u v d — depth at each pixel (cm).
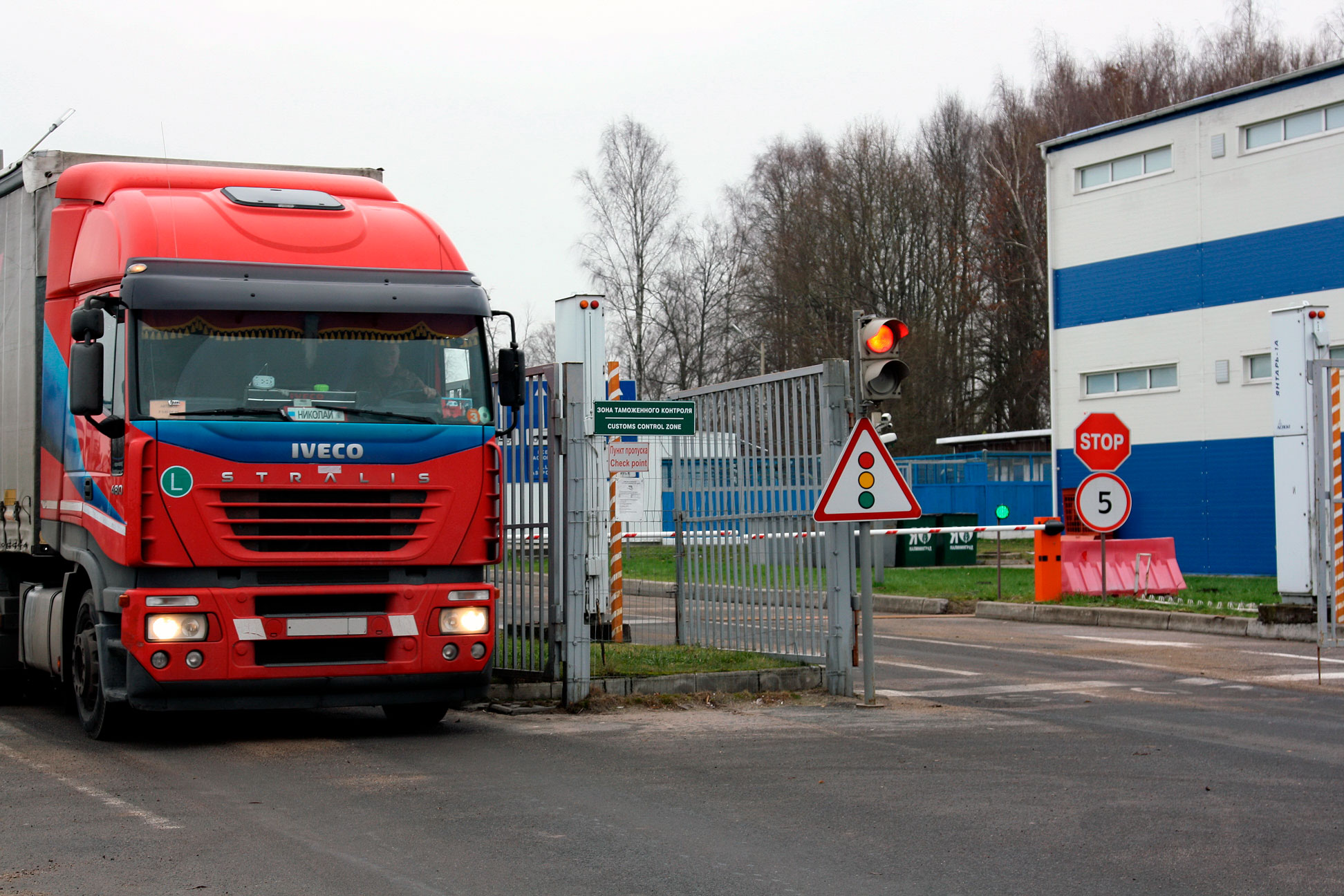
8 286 1153
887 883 585
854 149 5719
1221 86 4925
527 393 1179
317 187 1077
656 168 5381
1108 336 3069
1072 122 5159
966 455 4575
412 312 966
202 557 891
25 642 1141
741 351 5809
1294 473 1738
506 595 1214
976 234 5778
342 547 925
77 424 986
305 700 923
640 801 750
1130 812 723
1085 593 2164
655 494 1574
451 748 930
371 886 577
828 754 902
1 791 777
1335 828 690
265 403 917
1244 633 1772
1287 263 2728
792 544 1243
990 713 1097
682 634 1428
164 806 733
